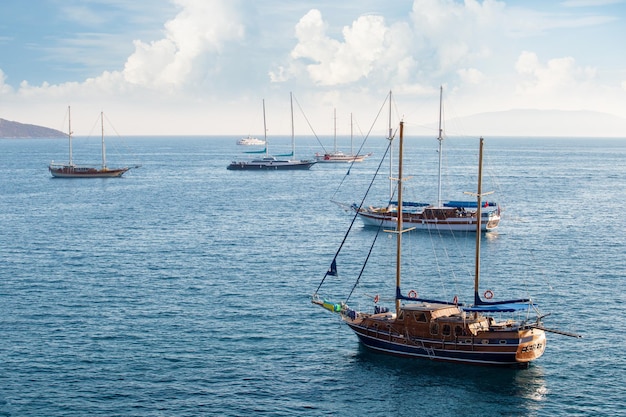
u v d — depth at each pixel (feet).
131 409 176.86
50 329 237.04
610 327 239.50
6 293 285.23
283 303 271.69
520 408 178.50
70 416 172.86
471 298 283.59
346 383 193.26
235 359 210.38
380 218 467.93
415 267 341.62
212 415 174.40
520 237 427.74
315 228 468.75
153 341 225.56
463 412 176.65
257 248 390.83
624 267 336.90
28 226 472.44
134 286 298.35
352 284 305.53
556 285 301.63
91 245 398.21
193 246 396.16
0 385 189.67
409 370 202.28
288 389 189.37
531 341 199.11
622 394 185.98
